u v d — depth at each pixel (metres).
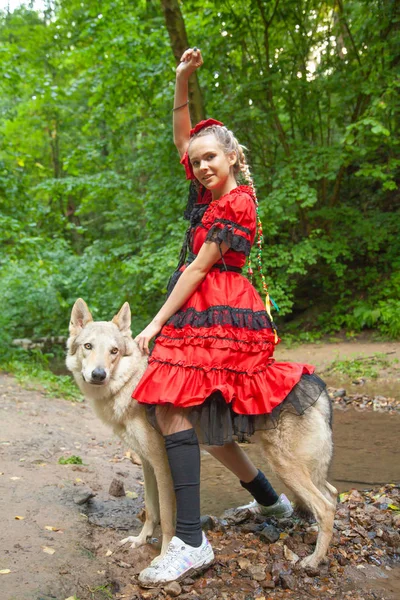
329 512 2.63
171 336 2.60
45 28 13.66
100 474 4.21
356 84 10.61
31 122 16.80
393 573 2.65
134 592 2.45
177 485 2.58
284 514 3.29
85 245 21.09
